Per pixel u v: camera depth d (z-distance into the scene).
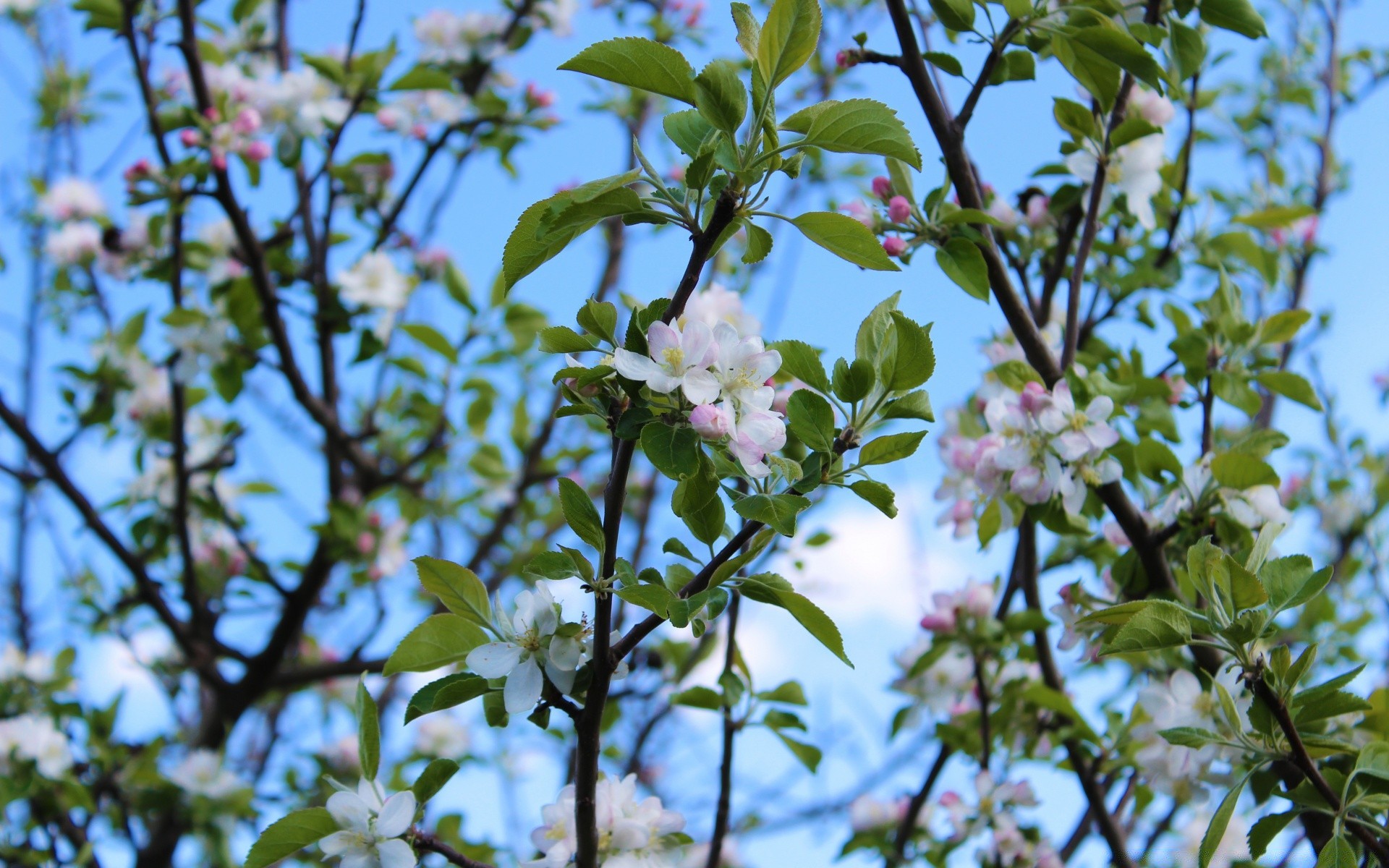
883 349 0.77
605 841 0.82
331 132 1.63
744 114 0.73
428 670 0.80
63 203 1.92
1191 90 1.31
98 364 1.78
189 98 1.82
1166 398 1.13
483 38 1.78
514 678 0.77
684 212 0.73
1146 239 1.23
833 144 0.74
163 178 1.53
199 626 1.70
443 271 1.82
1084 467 0.96
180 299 1.65
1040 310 1.14
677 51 0.73
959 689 1.20
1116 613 0.83
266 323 1.64
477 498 1.90
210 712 1.71
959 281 0.98
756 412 0.74
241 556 1.87
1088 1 1.02
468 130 1.74
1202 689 0.95
